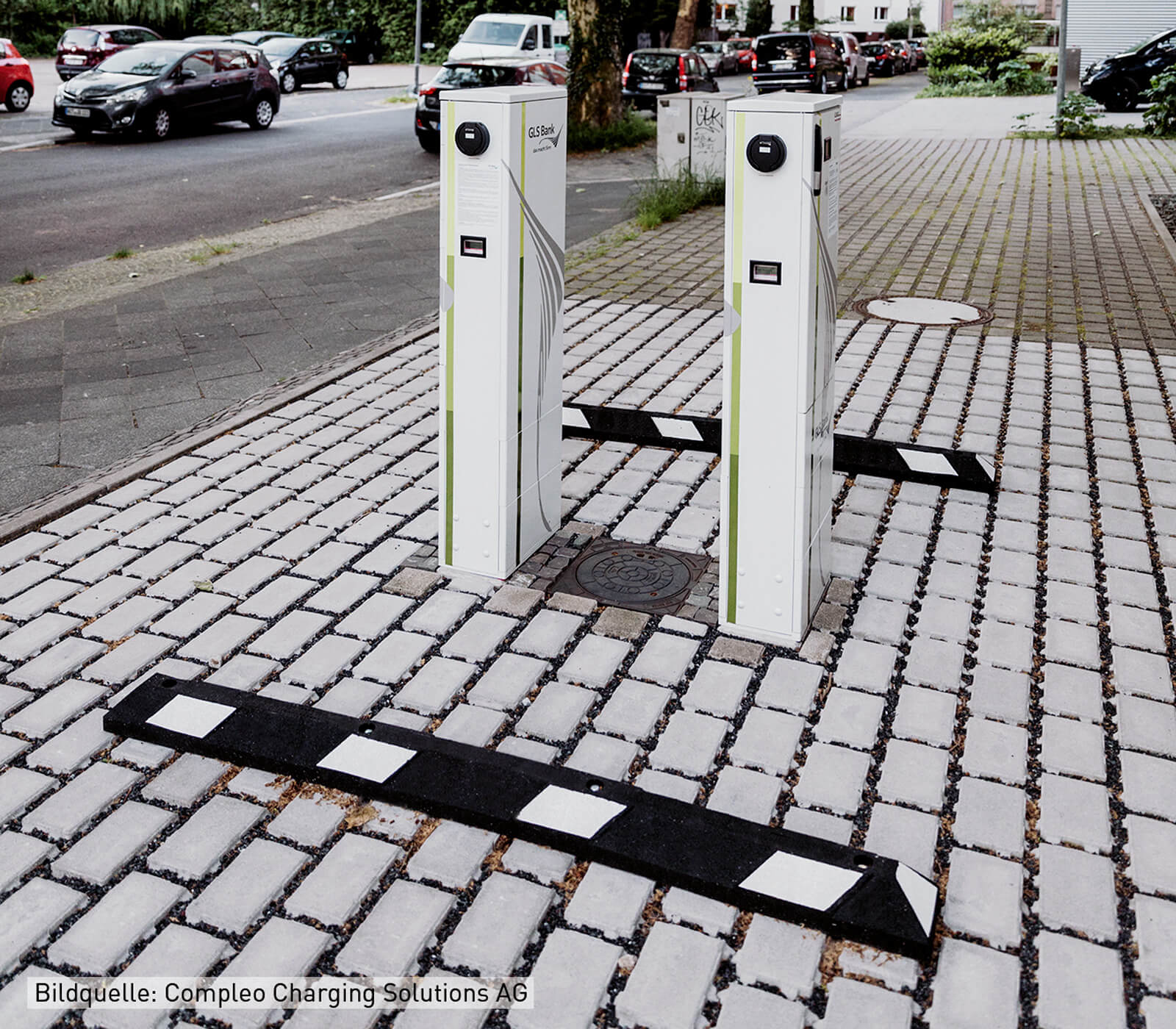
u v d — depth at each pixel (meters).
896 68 53.22
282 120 25.88
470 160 4.26
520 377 4.56
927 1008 2.73
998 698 3.90
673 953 2.87
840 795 3.43
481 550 4.70
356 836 3.29
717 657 4.14
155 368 7.83
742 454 4.07
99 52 31.72
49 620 4.50
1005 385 7.10
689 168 14.38
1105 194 14.45
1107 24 29.52
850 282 9.86
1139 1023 2.67
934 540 5.08
